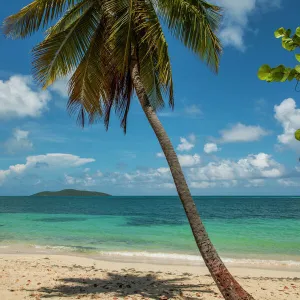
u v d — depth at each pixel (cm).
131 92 906
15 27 880
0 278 1034
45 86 923
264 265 1440
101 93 957
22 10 852
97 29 907
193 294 896
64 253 1689
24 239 2197
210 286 996
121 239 2198
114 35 768
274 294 927
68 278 1073
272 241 2117
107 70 895
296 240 2158
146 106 769
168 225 3192
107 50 870
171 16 809
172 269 1301
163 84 872
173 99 793
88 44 909
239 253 1717
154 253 1691
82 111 958
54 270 1191
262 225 3231
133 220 3866
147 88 984
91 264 1364
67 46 895
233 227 3023
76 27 887
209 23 841
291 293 940
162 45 744
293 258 1594
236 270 1323
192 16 793
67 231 2653
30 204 10488
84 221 3700
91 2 890
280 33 195
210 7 835
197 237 674
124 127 923
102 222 3553
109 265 1357
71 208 7700
